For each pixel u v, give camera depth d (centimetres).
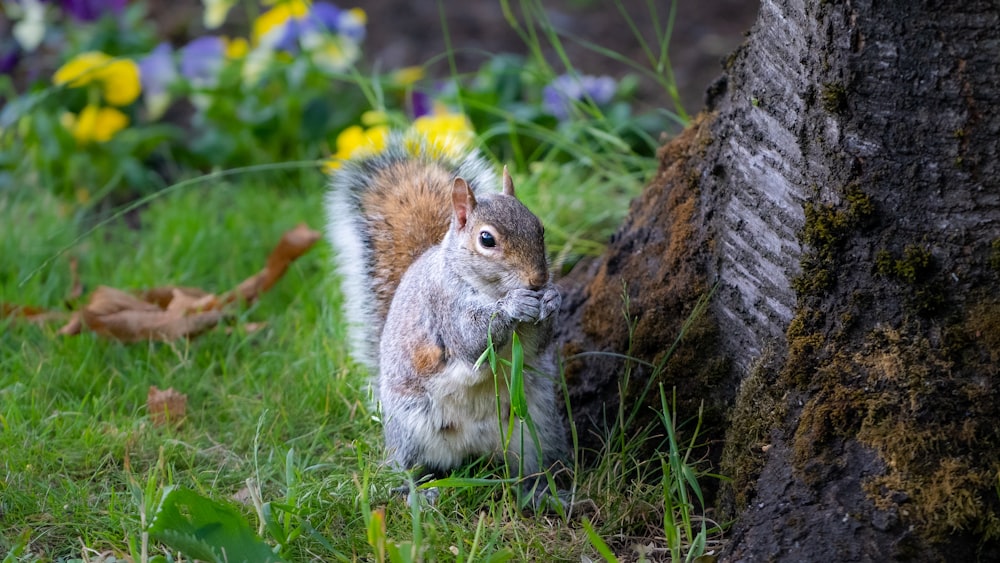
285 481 773
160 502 686
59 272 1146
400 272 899
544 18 1181
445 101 1359
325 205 966
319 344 968
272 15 1499
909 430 649
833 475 657
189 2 1977
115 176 1369
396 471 767
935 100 646
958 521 622
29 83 1553
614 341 836
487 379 755
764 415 713
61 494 766
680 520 735
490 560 627
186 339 992
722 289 773
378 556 609
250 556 631
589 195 1160
